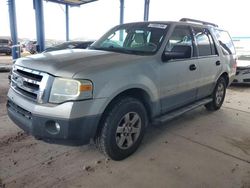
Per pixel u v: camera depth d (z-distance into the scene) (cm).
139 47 372
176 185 270
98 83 268
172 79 369
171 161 321
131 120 317
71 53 323
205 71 456
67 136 261
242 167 314
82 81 258
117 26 446
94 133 278
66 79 259
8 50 2166
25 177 273
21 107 283
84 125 264
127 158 323
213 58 482
